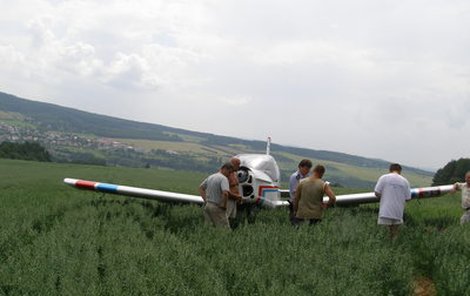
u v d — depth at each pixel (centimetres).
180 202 1347
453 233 930
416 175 15050
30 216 1067
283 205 1312
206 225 959
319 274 631
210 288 551
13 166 5284
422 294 709
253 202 1180
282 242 821
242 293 573
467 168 5672
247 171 1183
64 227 882
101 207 1239
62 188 2344
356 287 580
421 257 847
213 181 1035
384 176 1018
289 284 577
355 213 1298
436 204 1936
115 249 718
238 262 655
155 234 862
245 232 912
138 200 1484
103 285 554
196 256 686
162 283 555
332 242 827
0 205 1324
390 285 659
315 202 1002
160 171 6366
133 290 538
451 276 672
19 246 732
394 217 996
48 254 652
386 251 745
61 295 519
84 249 699
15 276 557
